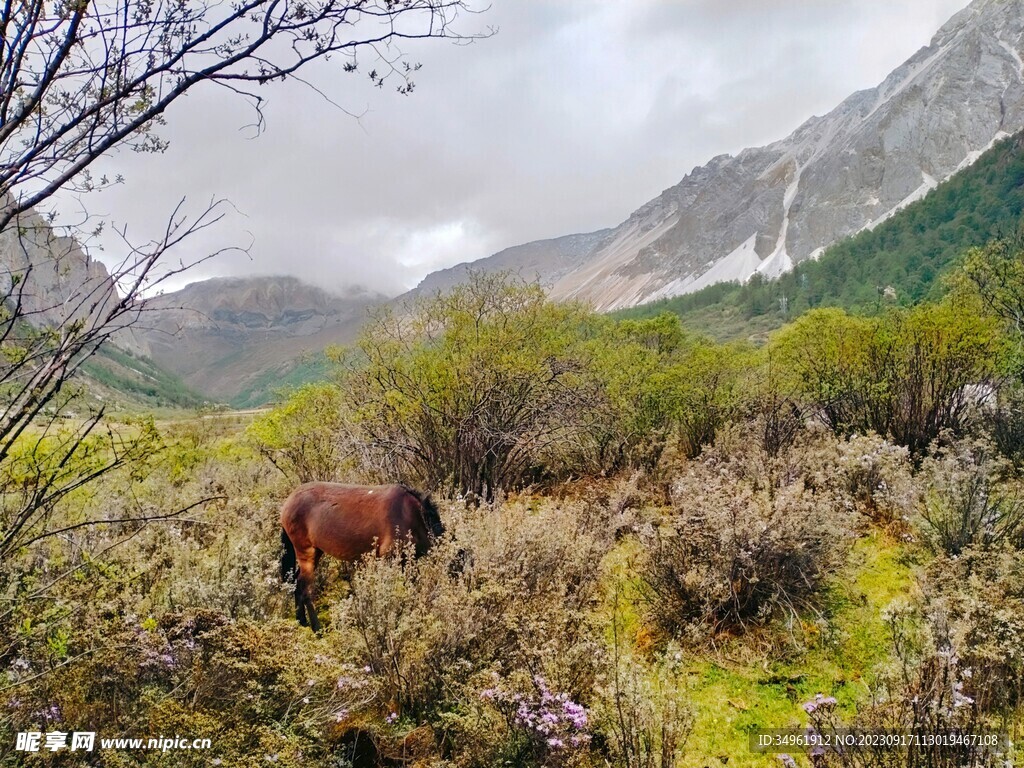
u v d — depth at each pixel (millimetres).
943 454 7723
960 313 8766
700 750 3564
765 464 7328
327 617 5512
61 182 2014
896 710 3127
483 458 8664
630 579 5484
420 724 3619
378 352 9586
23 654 2947
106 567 3373
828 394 9938
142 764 2639
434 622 3920
